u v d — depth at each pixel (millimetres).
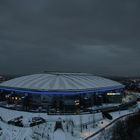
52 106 129250
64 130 91188
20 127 94875
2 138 83062
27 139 81438
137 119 108625
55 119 106875
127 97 176000
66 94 131625
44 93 129625
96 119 109125
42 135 85375
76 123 102500
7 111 121750
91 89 139875
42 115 112562
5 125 98250
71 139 82375
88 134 88000
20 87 139625
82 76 172875
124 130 92188
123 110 128875
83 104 134875
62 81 146625
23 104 134375
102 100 148250
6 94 149125
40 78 156125
